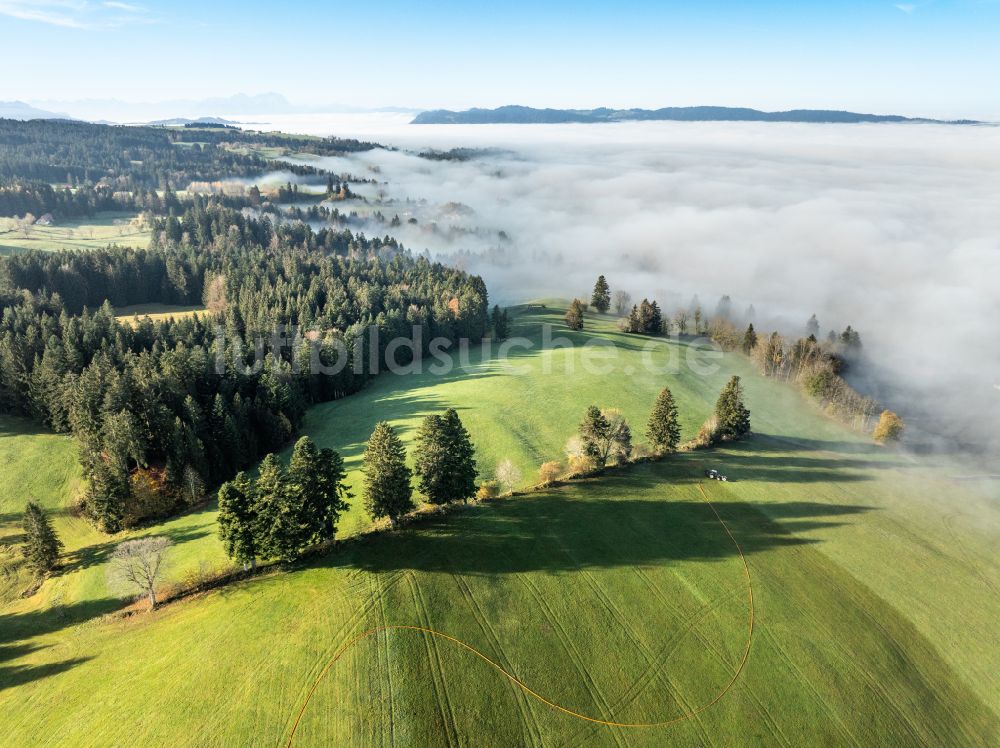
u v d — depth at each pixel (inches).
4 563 2490.2
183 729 1514.5
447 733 1561.3
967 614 2309.3
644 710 1706.4
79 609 2138.3
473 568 2158.0
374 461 2331.4
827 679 1888.5
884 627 2164.1
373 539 2306.8
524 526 2474.2
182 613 1962.4
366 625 1846.7
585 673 1796.3
